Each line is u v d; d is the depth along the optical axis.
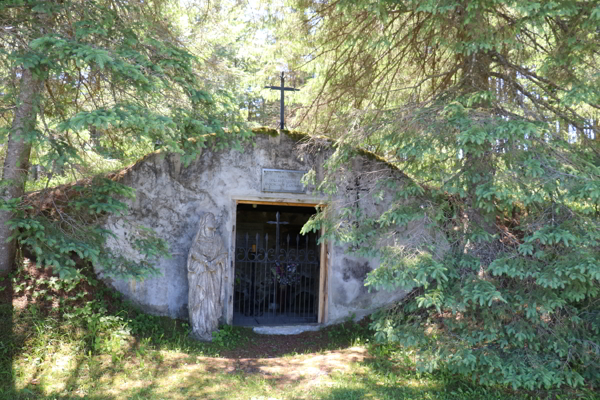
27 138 5.26
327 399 5.65
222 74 8.10
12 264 6.88
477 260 5.80
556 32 7.01
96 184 6.36
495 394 5.93
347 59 9.48
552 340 5.65
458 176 5.90
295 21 9.78
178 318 7.86
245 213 12.05
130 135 7.36
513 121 5.43
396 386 6.13
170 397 5.52
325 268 8.74
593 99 6.04
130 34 6.20
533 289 5.68
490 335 5.60
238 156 8.29
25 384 5.48
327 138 8.55
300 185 8.47
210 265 7.52
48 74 5.70
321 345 7.89
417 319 6.14
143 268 6.40
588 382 6.02
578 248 5.13
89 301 6.95
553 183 5.26
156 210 7.88
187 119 6.41
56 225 5.86
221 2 9.64
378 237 6.49
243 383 6.03
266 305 10.70
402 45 9.38
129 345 6.63
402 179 6.52
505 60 7.07
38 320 6.34
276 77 11.53
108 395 5.45
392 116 6.60
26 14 5.85
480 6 6.21
